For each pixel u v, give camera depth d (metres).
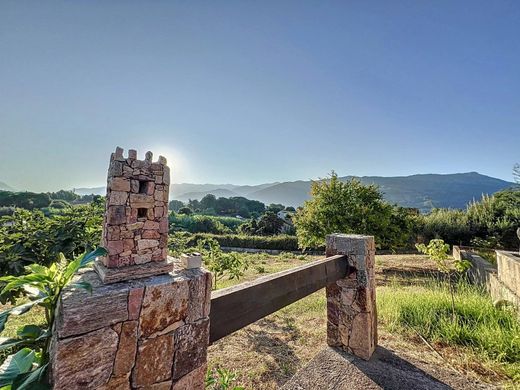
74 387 0.79
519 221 11.62
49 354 0.95
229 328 1.34
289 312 4.29
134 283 0.98
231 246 19.58
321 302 4.75
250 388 2.31
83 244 2.45
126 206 1.07
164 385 0.99
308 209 10.69
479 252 8.45
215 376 2.48
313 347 3.04
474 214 13.29
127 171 1.10
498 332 2.91
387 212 9.99
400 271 8.65
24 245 2.38
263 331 3.54
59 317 0.84
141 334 0.94
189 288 1.09
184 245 6.96
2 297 2.06
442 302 3.89
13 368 0.93
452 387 2.18
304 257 13.56
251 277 8.16
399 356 2.64
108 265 1.01
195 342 1.10
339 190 10.43
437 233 13.47
